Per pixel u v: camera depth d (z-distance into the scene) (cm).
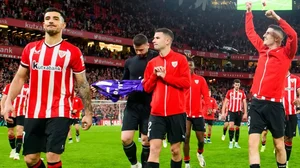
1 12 3155
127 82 629
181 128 536
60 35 457
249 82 5259
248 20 613
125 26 4403
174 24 5122
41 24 3403
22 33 3675
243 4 2650
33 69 448
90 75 3812
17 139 873
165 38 544
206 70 4944
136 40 639
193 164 838
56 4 3794
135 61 655
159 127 530
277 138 557
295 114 807
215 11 5606
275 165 835
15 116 891
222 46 5228
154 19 4962
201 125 812
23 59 457
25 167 766
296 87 803
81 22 3884
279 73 546
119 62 4172
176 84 525
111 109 2862
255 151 537
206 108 857
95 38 3878
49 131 439
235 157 962
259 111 548
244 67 5234
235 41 5322
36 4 3594
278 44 559
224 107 1318
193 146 1227
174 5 5481
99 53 4028
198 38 5166
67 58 448
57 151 433
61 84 450
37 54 448
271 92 545
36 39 3678
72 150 1095
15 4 3384
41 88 446
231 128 1230
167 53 546
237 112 1289
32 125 447
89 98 464
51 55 447
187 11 5544
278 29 552
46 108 444
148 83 543
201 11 5578
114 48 4506
